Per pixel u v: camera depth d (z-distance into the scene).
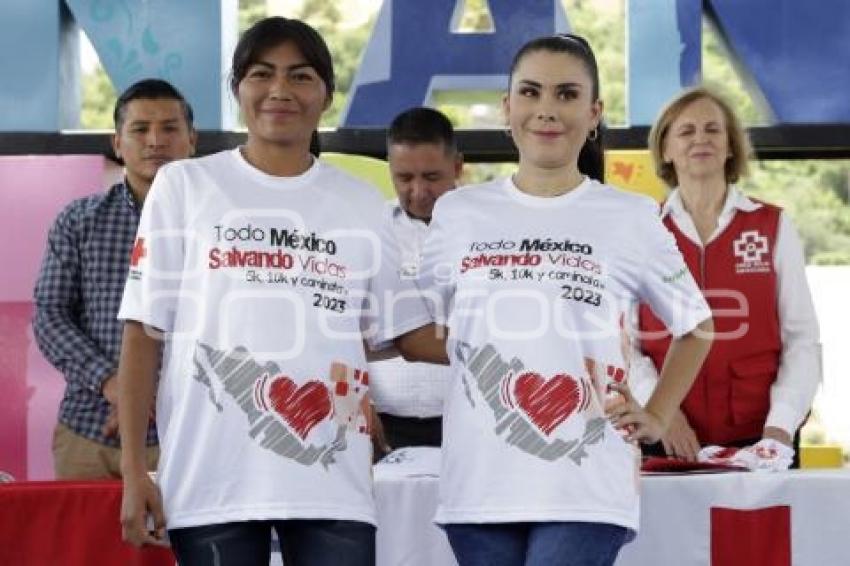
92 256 4.52
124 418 3.06
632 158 6.04
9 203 6.10
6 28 6.18
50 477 5.97
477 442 3.12
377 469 3.79
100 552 3.66
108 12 6.16
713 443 4.34
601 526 3.08
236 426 2.98
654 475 3.74
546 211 3.20
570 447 3.08
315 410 3.00
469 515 3.12
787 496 3.71
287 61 3.08
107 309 4.49
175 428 3.02
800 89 6.06
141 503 3.00
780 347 4.37
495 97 6.28
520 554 3.13
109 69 6.15
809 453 6.79
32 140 6.16
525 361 3.11
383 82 6.12
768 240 4.41
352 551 3.00
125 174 4.66
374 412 4.03
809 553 3.70
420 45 6.12
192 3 6.13
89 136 6.17
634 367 4.27
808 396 4.26
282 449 2.98
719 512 3.71
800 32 6.05
